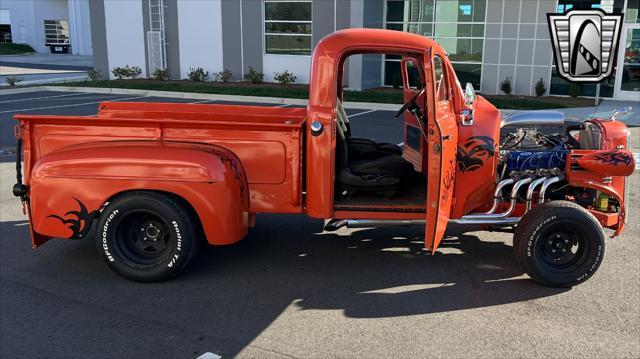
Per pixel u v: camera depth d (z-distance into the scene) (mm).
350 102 16891
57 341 3904
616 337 3969
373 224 4949
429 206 4418
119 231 4797
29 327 4090
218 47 22188
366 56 19609
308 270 5148
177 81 22656
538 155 5176
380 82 20953
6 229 6211
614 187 4957
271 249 5672
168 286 4797
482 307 4426
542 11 17969
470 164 4938
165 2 22578
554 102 17078
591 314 4305
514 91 18906
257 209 5023
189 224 4723
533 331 4051
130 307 4414
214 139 4918
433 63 4320
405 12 19953
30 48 46688
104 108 5945
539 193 4984
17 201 7266
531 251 4672
